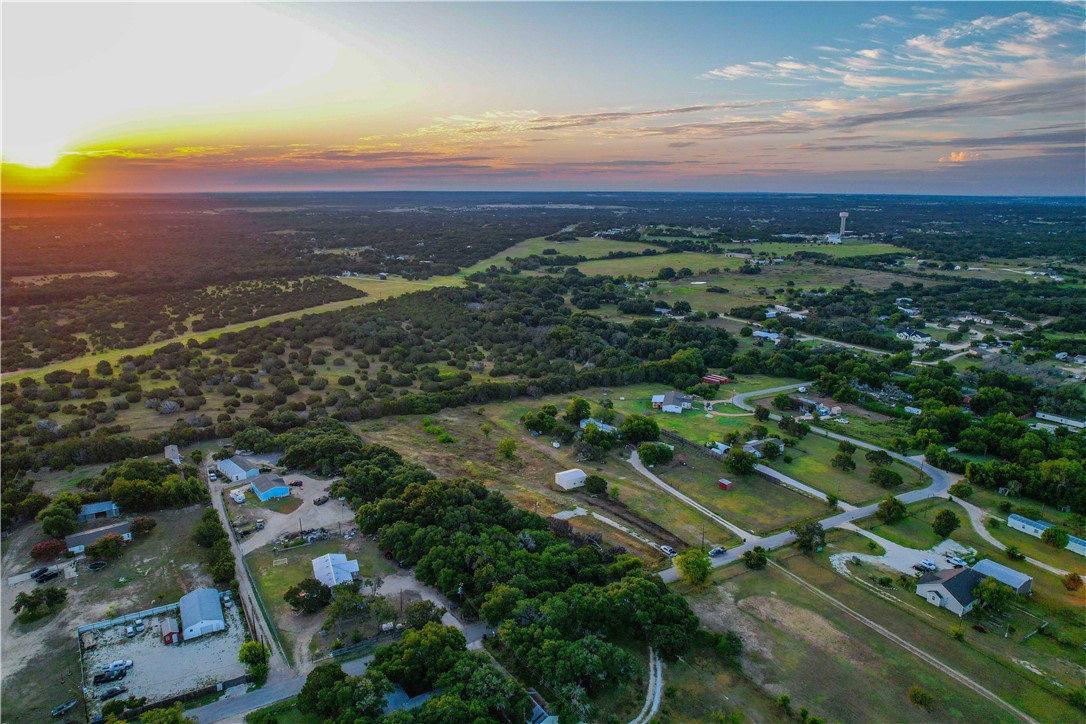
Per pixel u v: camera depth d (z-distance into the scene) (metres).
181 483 109.31
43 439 128.62
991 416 147.38
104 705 63.66
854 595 85.00
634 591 76.19
